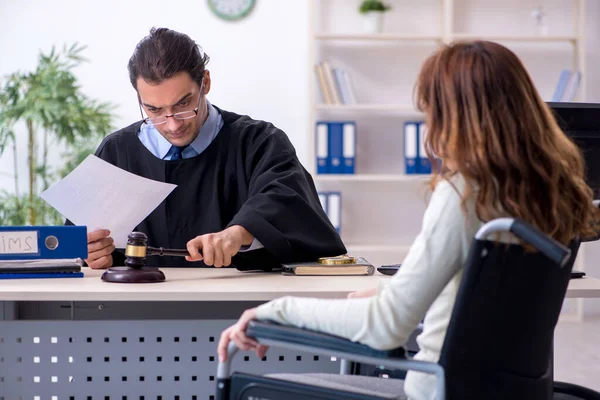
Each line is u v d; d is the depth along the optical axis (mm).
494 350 1291
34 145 4980
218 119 2527
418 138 5113
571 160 1350
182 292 1754
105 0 5098
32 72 5066
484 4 5355
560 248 1160
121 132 2545
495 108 1280
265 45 5227
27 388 1974
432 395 1349
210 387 1994
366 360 1318
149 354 1981
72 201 2057
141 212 2090
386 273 2121
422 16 5324
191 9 5172
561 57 5398
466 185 1275
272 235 2104
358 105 5059
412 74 5336
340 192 5195
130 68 2293
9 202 4754
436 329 1349
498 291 1259
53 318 2180
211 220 2463
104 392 1978
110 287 1816
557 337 4738
